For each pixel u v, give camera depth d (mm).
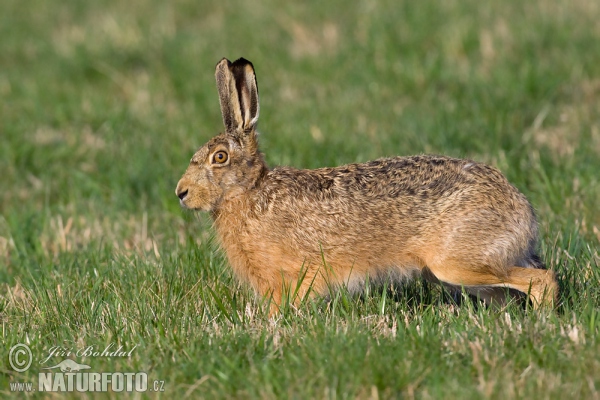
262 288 23750
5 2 62938
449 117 36719
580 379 17688
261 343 19984
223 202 23672
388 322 21797
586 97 38719
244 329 21359
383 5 53312
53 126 41469
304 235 23062
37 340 21234
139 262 26266
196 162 23734
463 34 45781
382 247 22875
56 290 24500
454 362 18672
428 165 23141
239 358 19375
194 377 18906
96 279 25281
